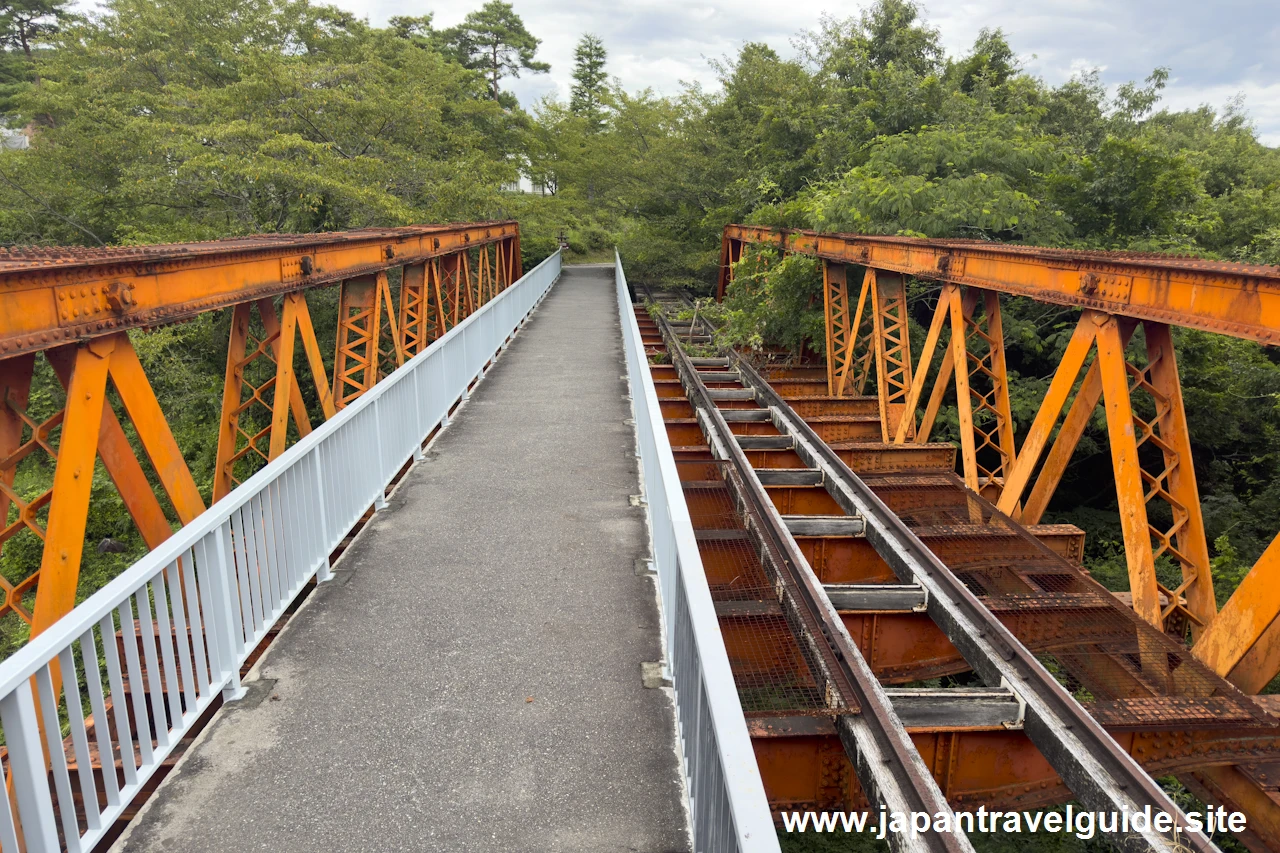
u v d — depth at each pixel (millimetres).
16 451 3701
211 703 3592
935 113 19156
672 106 32906
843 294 12461
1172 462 5227
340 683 3596
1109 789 3242
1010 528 6414
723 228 24719
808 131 23172
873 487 7777
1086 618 5184
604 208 42656
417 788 2908
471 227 16891
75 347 3787
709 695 2080
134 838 2641
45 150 21203
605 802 2852
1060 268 5789
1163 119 39719
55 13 38938
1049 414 6211
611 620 4199
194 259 4980
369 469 5688
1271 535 11000
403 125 20547
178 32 23094
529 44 46156
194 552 3203
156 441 4465
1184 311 4473
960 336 7586
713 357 15156
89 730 3656
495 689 3557
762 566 5219
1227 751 4062
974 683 6617
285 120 18562
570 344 14898
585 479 6672
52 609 3498
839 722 3600
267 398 16703
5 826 2008
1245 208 17828
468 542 5270
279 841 2641
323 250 7551
